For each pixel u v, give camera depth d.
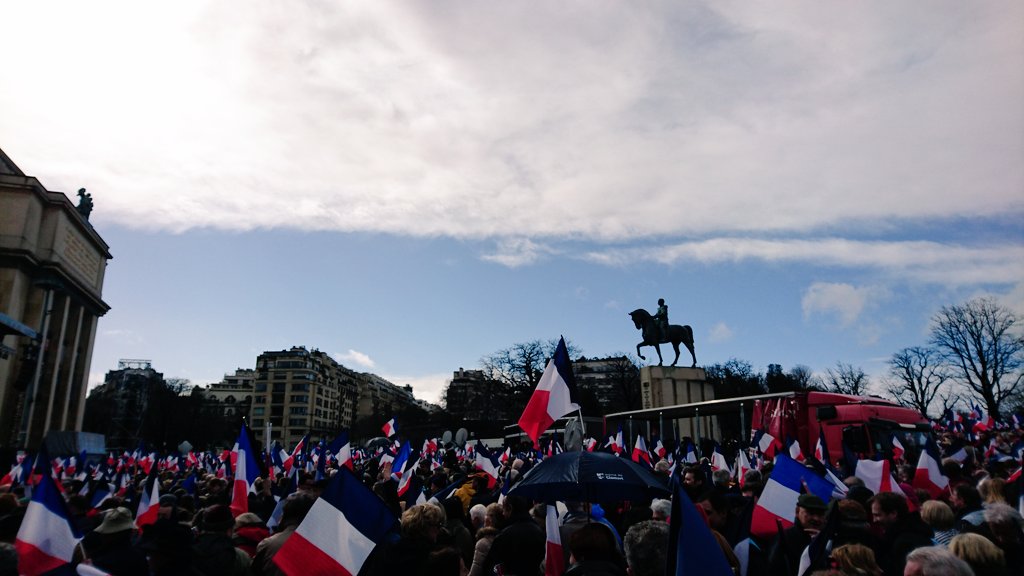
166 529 5.79
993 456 20.70
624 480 7.00
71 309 80.69
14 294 66.44
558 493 7.86
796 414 22.22
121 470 24.25
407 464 14.24
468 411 112.94
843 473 13.56
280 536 7.08
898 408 20.95
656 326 43.28
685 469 9.75
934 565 3.73
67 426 81.88
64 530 6.65
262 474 11.64
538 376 84.81
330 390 187.50
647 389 42.06
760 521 7.41
